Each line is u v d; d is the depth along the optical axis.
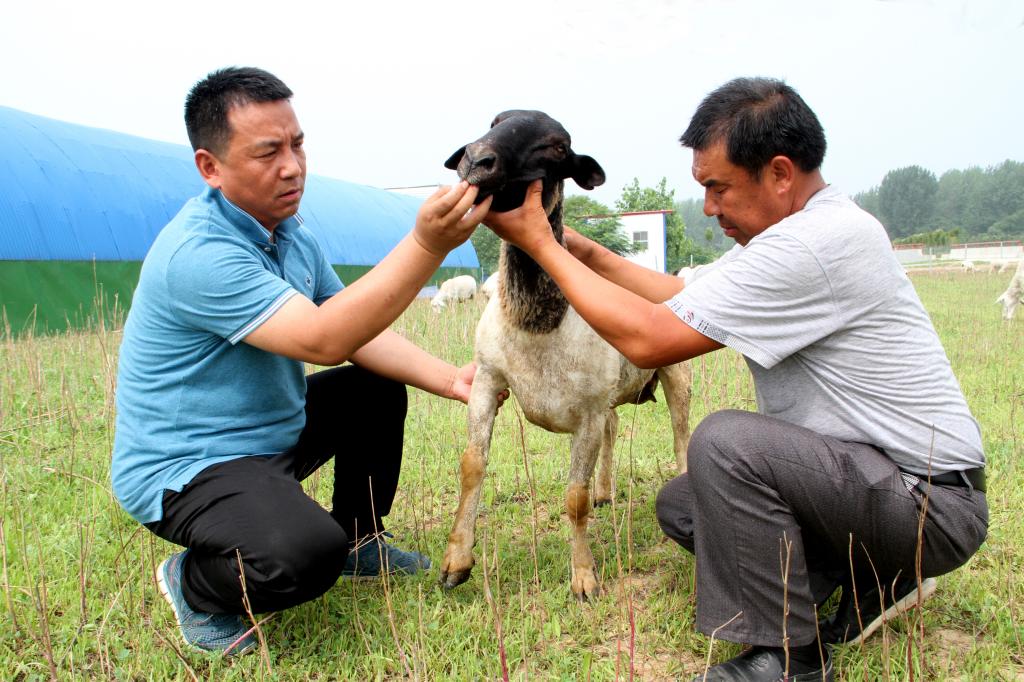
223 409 2.81
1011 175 159.75
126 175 14.14
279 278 2.78
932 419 2.56
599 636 2.93
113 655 2.68
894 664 2.67
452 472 4.79
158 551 3.36
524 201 2.70
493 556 3.55
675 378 4.68
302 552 2.53
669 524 3.16
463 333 9.73
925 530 2.50
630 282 3.55
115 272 13.10
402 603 3.09
